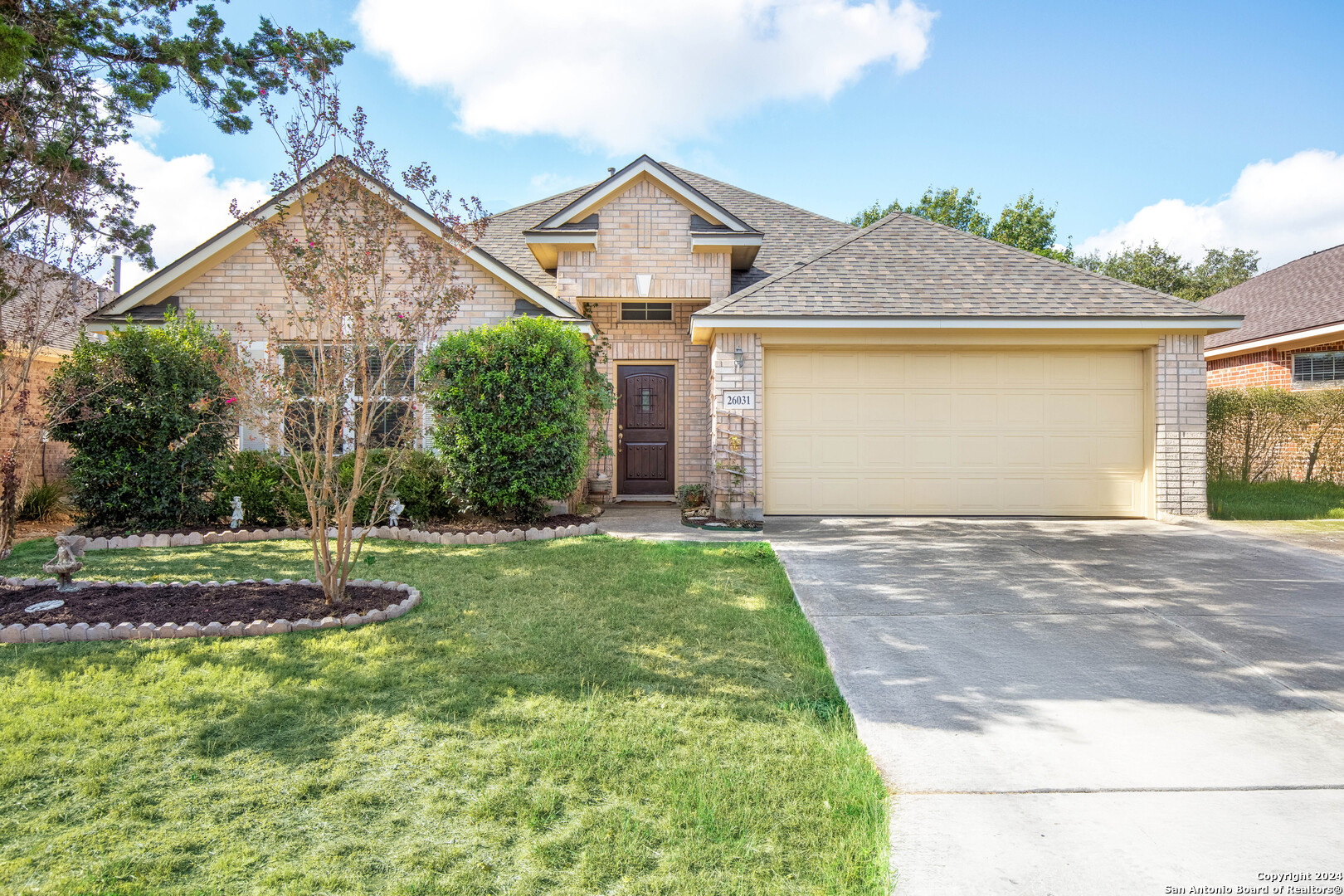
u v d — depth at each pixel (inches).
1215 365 677.3
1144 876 98.0
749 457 386.6
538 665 169.0
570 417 359.9
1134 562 288.4
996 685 164.7
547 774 120.2
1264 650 188.7
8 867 95.6
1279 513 415.2
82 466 329.4
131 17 468.1
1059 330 397.7
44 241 308.8
